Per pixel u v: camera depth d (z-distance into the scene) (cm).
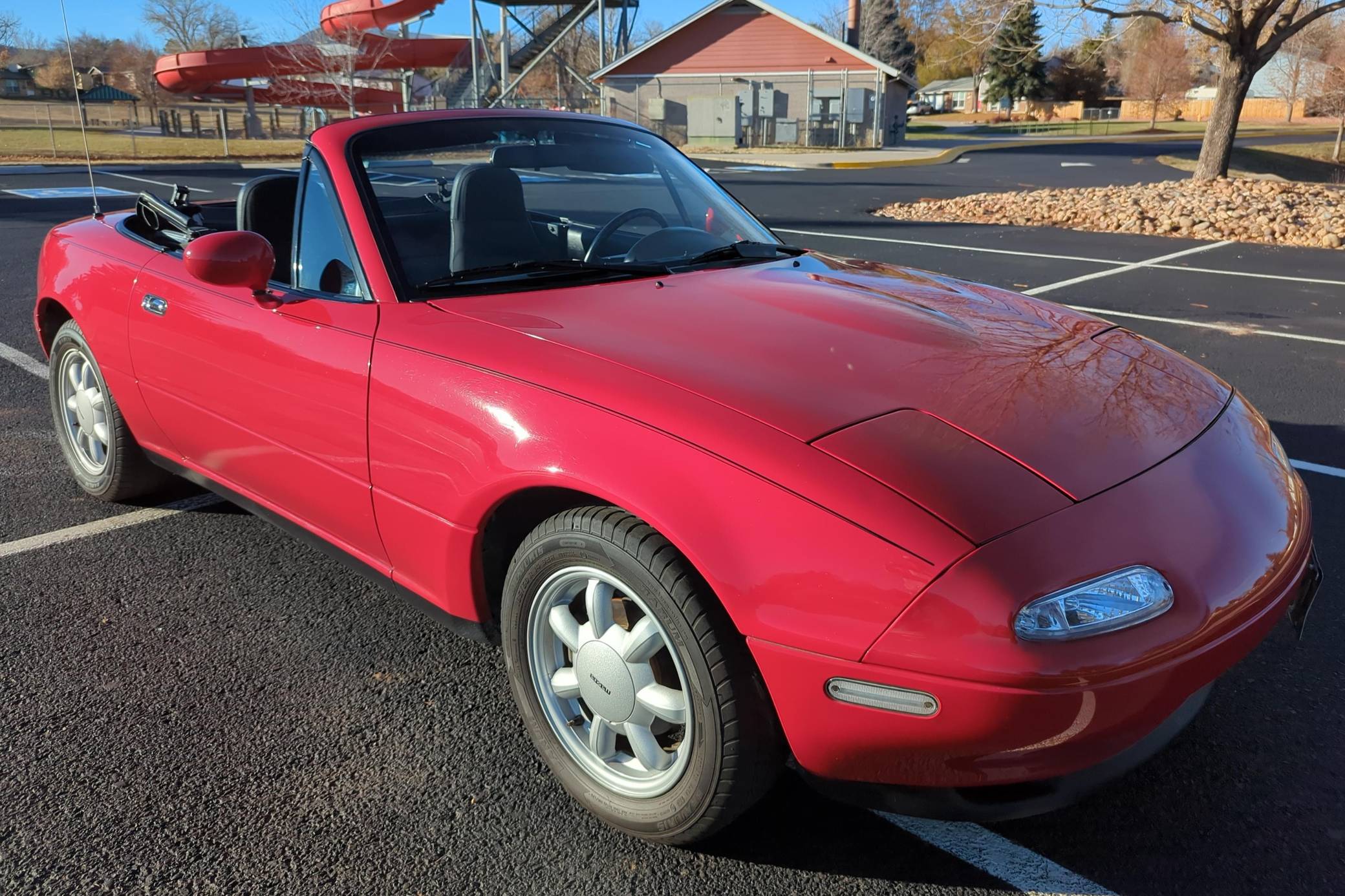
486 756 238
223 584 324
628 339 221
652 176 331
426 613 250
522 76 3875
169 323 304
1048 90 8481
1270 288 862
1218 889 197
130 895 194
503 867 203
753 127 3709
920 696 164
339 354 246
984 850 208
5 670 272
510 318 234
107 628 295
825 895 196
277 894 195
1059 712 162
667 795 197
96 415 373
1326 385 564
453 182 280
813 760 179
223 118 2927
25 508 384
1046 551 167
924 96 10638
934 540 166
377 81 4241
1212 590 177
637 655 196
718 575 173
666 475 182
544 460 197
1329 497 397
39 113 5209
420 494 228
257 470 289
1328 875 200
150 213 373
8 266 936
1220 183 1439
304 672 273
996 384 211
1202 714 255
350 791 225
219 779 229
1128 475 188
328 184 273
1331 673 273
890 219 1430
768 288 266
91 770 231
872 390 203
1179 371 247
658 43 3703
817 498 172
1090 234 1249
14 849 206
